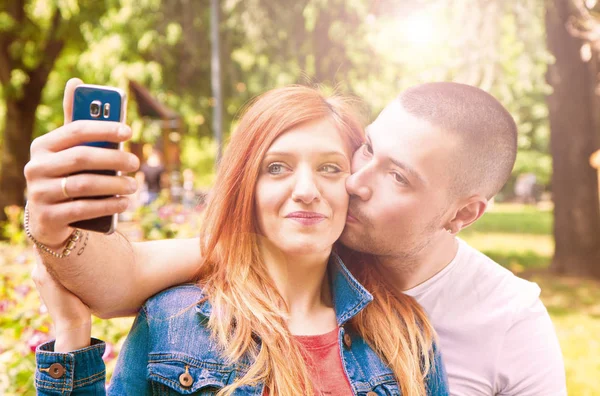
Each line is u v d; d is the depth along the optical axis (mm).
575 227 9211
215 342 1419
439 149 1592
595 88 8945
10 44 12531
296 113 1440
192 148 20016
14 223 7648
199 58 11891
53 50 12828
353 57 10414
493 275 1953
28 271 4227
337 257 1576
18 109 13008
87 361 1339
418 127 1597
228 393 1361
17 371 2477
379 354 1546
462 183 1643
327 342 1496
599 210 9211
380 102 10062
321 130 1468
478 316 1917
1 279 3607
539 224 18609
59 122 16047
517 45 7094
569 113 9148
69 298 1334
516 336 1943
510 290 1955
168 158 13664
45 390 1311
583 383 4738
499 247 12680
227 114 13781
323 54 10477
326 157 1457
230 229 1482
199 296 1467
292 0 10141
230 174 1476
